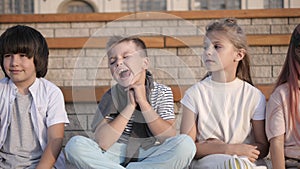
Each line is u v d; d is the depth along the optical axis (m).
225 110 2.38
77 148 2.09
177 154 2.12
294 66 2.24
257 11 3.65
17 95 2.27
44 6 9.21
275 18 3.65
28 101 2.28
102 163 2.12
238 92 2.41
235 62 2.45
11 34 2.20
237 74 2.51
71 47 3.39
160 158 2.17
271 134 2.24
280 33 3.59
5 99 2.26
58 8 9.27
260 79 3.29
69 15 3.85
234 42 2.41
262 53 3.30
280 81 2.32
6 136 2.25
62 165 2.31
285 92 2.25
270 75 3.29
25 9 9.27
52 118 2.25
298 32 2.24
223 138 2.38
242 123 2.38
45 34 3.86
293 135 2.25
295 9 3.61
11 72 2.21
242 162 2.00
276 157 2.21
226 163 2.03
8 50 2.19
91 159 2.11
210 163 2.19
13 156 2.23
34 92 2.27
